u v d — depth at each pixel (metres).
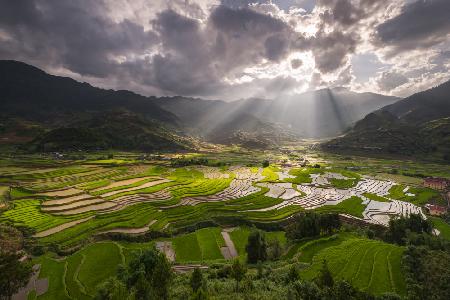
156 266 54.47
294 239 93.81
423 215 130.75
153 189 146.38
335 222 98.19
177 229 104.81
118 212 110.88
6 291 53.12
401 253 71.06
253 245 80.31
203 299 42.69
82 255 80.25
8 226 93.81
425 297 50.59
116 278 57.59
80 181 161.75
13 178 161.12
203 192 147.25
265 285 55.03
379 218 126.56
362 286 55.91
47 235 90.75
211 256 86.56
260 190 161.00
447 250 76.88
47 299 61.47
